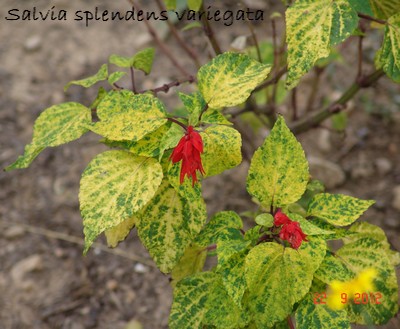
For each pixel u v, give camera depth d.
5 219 0.79
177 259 0.43
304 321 0.41
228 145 0.39
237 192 0.82
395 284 0.44
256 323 0.40
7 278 0.74
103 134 0.39
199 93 0.43
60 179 0.84
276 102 0.72
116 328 0.70
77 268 0.75
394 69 0.44
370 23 0.60
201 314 0.44
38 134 0.44
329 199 0.42
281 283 0.40
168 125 0.41
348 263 0.44
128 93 0.42
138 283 0.74
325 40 0.41
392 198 0.79
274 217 0.40
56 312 0.71
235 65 0.41
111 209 0.39
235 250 0.39
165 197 0.43
